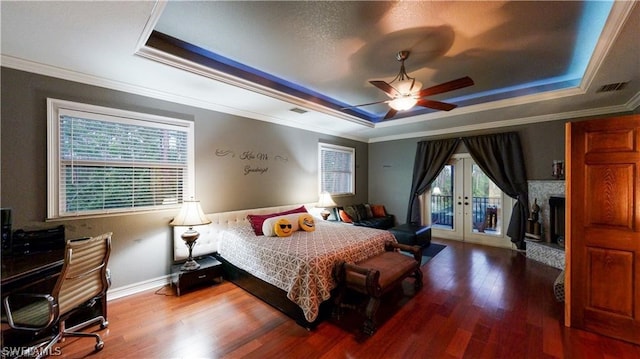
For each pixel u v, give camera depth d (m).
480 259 4.23
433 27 2.32
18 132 2.39
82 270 1.96
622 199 2.08
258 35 2.46
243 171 4.15
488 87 3.88
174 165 3.40
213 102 3.69
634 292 2.05
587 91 3.29
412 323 2.39
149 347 2.07
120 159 2.97
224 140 3.90
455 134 5.48
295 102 3.77
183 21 2.23
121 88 2.94
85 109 2.71
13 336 2.02
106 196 2.88
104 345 2.09
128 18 1.80
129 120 3.00
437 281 3.35
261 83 3.36
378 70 3.25
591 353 1.96
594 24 2.27
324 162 5.75
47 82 2.52
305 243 2.97
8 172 2.34
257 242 3.04
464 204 5.48
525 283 3.26
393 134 6.26
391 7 2.06
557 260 3.81
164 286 3.24
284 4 2.02
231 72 3.04
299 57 2.91
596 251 2.19
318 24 2.28
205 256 3.63
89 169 2.78
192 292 3.08
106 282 2.23
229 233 3.52
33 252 2.32
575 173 2.26
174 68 2.59
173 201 3.39
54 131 2.55
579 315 2.25
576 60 2.98
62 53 2.28
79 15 1.75
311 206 5.25
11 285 1.75
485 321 2.41
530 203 4.61
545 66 3.14
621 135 2.08
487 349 2.02
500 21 2.23
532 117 4.62
